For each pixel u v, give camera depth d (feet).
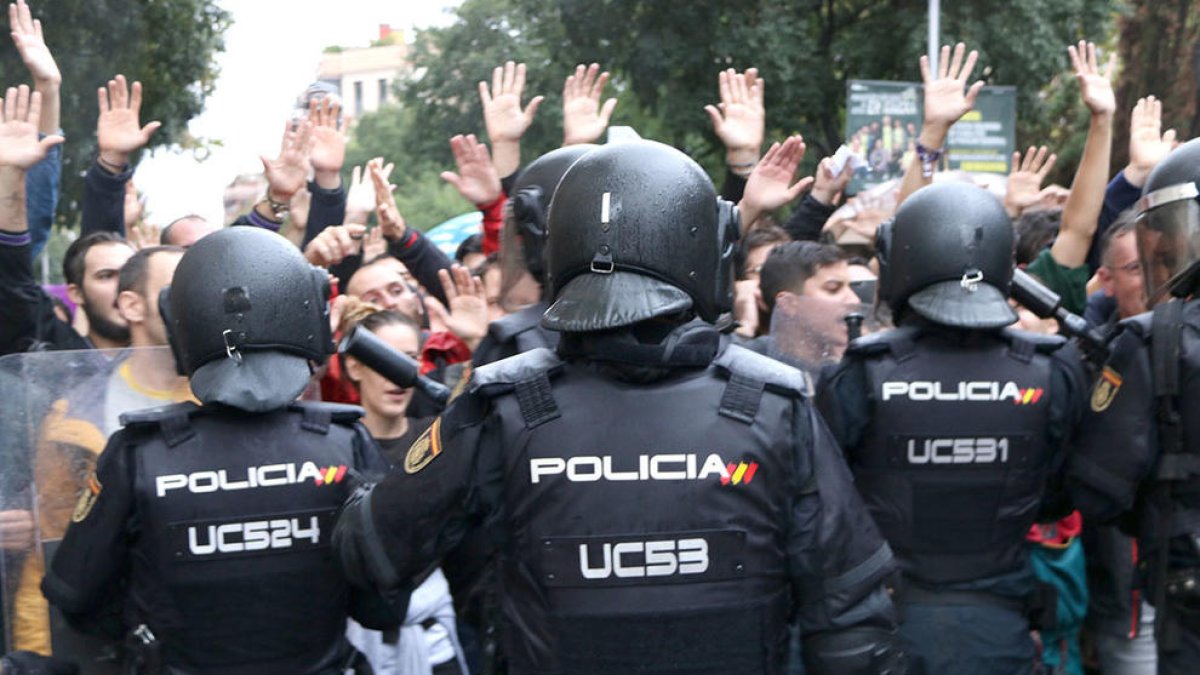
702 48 67.41
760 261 17.16
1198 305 11.62
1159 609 11.71
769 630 8.59
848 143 58.34
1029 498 12.51
